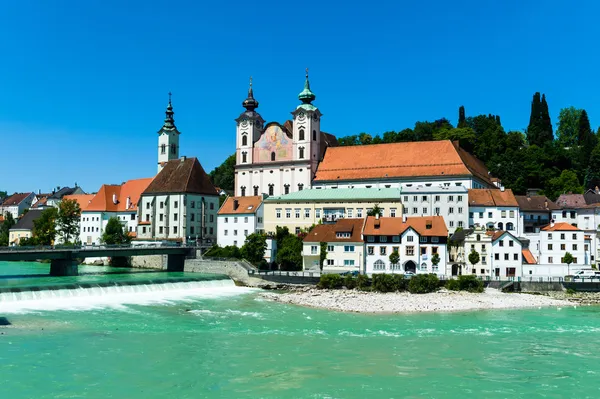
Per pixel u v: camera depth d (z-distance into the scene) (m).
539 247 123.62
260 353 59.53
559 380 51.25
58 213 186.75
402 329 72.19
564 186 183.50
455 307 88.31
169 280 105.31
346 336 67.88
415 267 113.06
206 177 178.25
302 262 126.06
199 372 52.66
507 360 57.56
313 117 163.75
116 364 54.66
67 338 64.50
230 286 114.31
